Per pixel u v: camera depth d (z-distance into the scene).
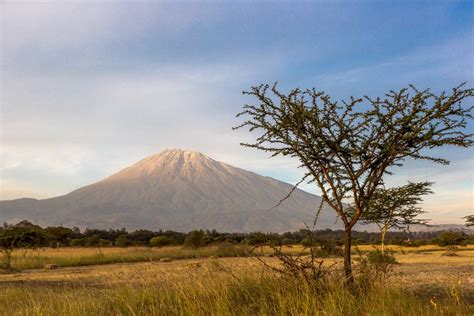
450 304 8.90
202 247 57.09
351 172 11.17
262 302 9.32
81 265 39.47
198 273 13.25
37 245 41.47
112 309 10.63
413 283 15.06
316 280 9.86
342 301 8.66
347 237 11.05
